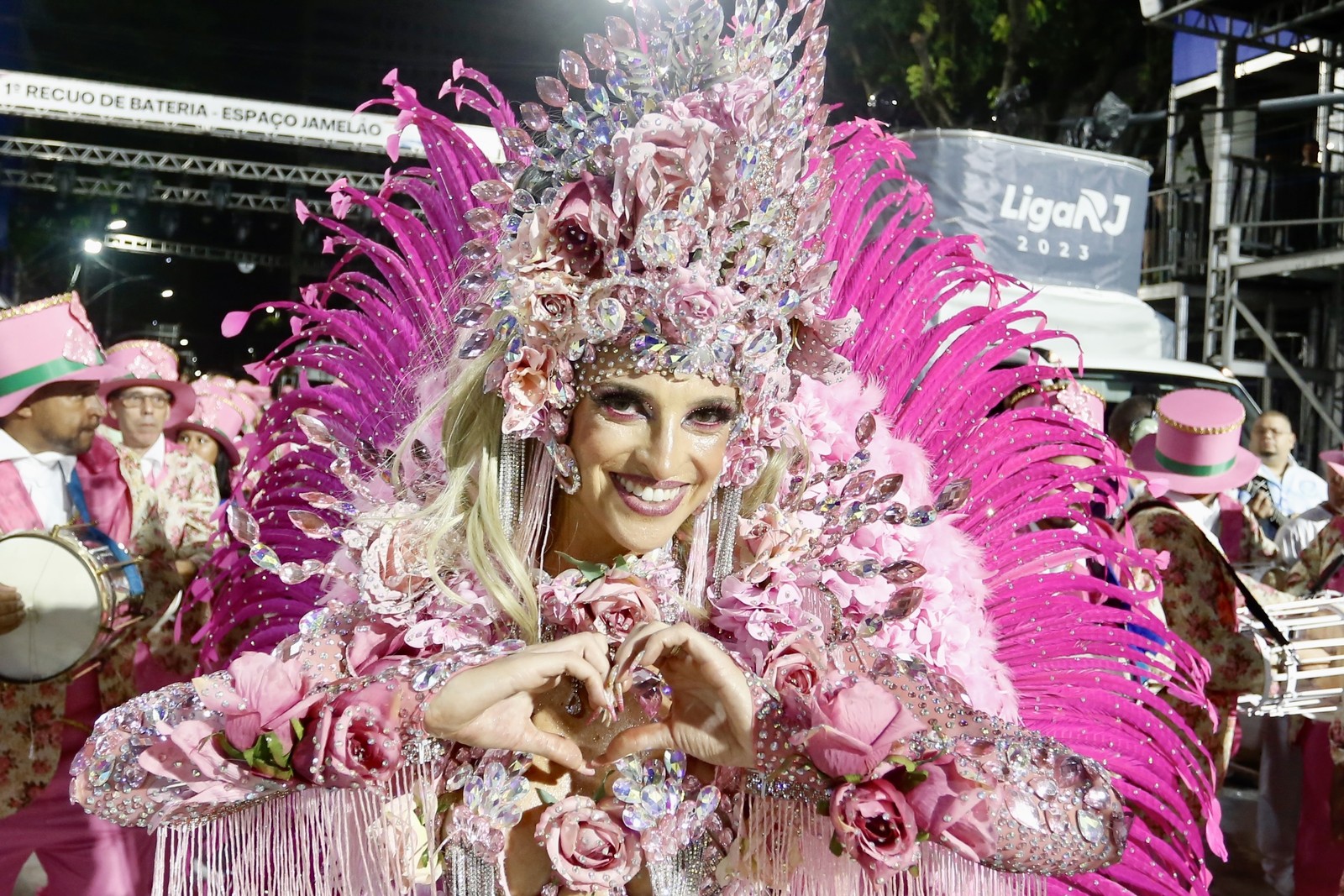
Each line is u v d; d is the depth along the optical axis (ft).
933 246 5.92
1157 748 5.46
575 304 4.08
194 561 10.37
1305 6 30.86
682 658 4.17
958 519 5.60
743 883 4.41
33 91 27.35
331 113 28.76
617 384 4.13
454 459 4.66
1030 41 41.04
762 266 4.28
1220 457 13.64
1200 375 17.98
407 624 4.34
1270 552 14.76
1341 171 32.76
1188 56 38.68
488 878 4.17
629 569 4.52
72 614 8.67
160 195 40.16
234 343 53.06
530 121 4.30
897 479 4.74
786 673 4.22
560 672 4.02
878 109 21.17
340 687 4.05
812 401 5.23
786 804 4.28
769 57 4.29
